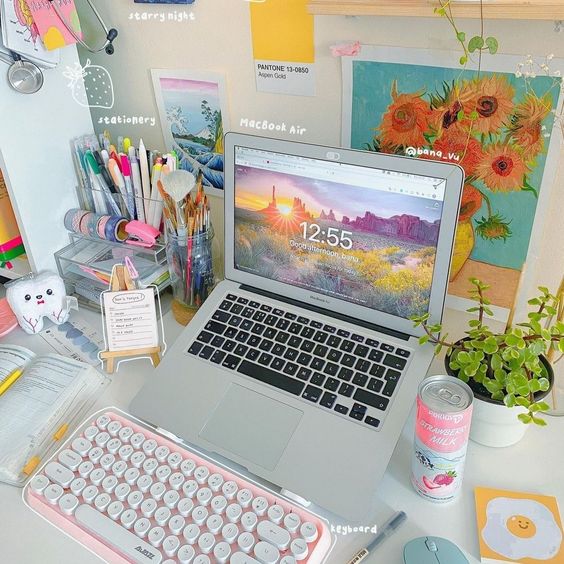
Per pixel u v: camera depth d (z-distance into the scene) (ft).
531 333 2.43
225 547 2.18
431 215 2.47
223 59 3.18
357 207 2.63
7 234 3.67
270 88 3.12
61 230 3.68
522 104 2.50
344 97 2.92
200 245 3.22
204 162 3.59
